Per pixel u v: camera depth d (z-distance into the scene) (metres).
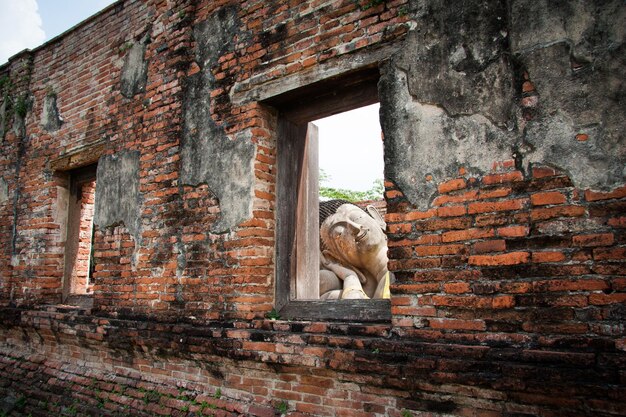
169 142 4.50
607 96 2.50
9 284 6.24
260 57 3.94
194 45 4.48
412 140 3.10
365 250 5.25
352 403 3.15
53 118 6.07
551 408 2.46
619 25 2.51
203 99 4.29
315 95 3.86
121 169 4.94
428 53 3.10
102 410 4.42
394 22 3.27
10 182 6.54
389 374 2.91
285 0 3.86
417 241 3.00
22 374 5.54
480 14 2.94
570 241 2.52
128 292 4.61
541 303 2.56
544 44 2.70
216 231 4.00
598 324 2.40
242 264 3.79
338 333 3.25
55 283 5.88
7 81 6.88
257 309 3.70
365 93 3.63
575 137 2.56
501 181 2.75
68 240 6.07
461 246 2.84
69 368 5.12
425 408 2.87
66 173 6.13
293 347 3.32
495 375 2.56
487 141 2.83
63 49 6.13
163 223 4.41
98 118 5.41
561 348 2.47
